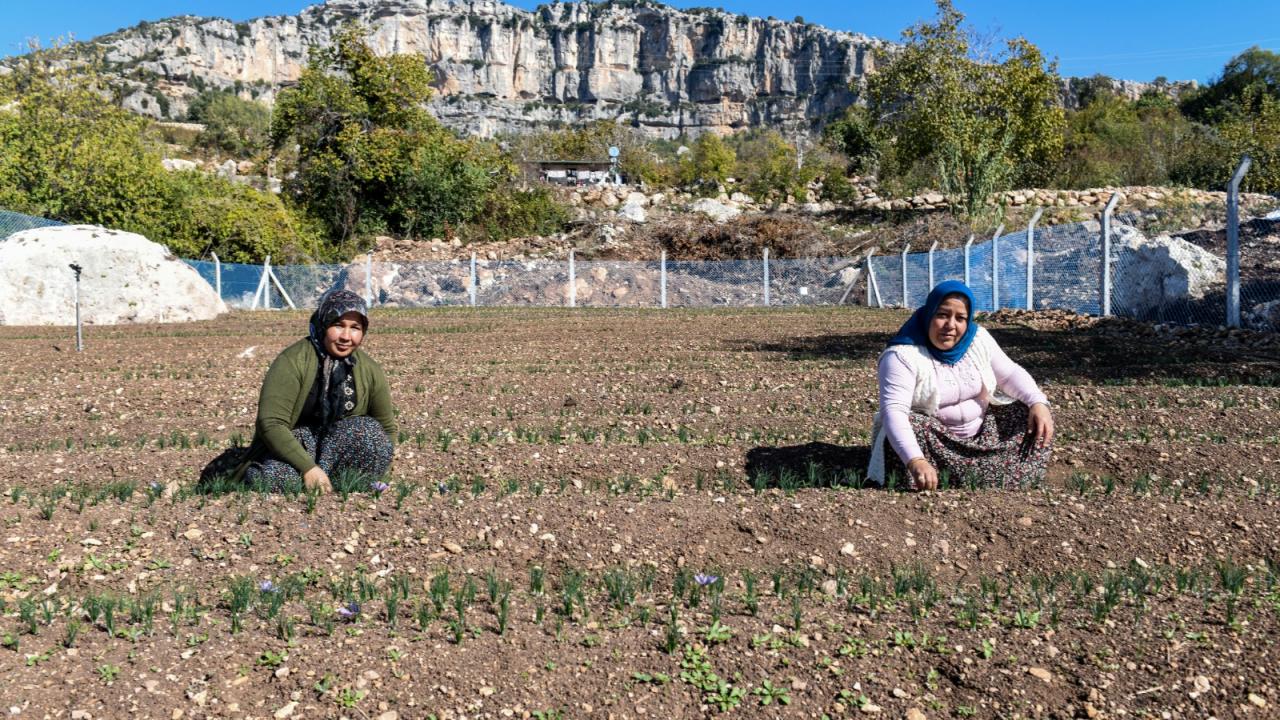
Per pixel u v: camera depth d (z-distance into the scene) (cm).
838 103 19100
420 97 3497
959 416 505
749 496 470
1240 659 298
